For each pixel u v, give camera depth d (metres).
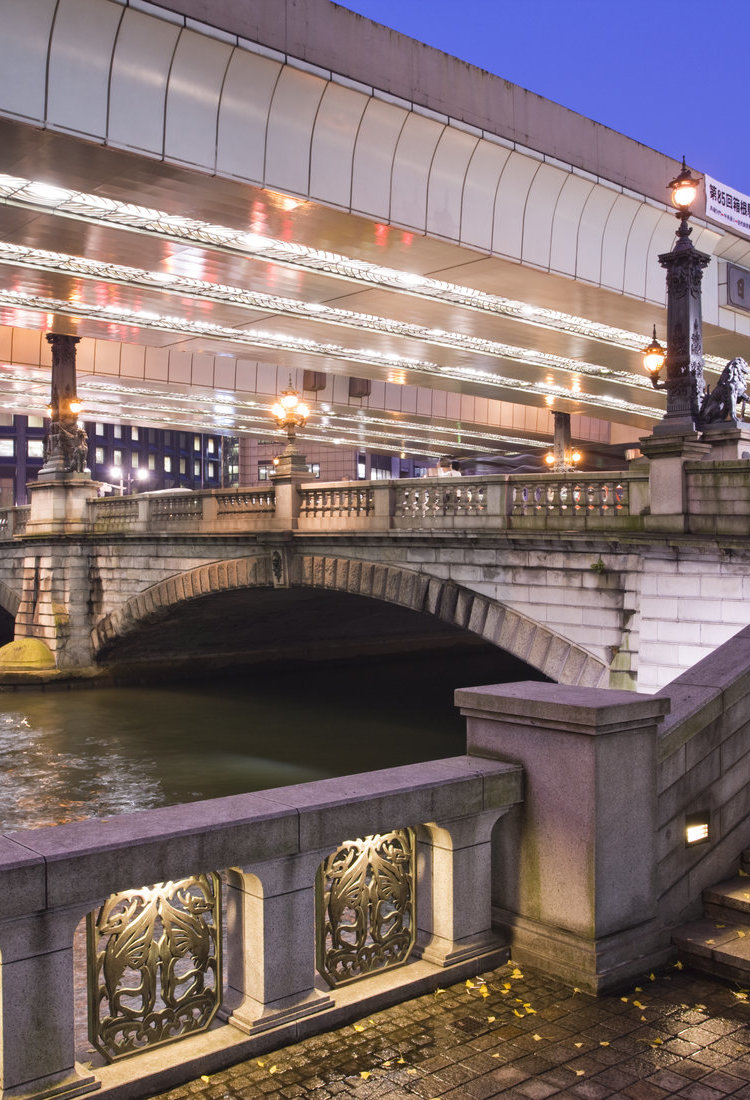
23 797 23.16
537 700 6.15
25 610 41.31
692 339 17.22
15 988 4.37
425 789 5.78
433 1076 4.91
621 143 29.19
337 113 22.89
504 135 25.75
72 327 38.31
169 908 5.01
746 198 33.75
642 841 6.18
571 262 29.33
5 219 24.92
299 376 54.97
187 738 29.62
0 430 109.62
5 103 18.58
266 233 25.59
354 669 45.78
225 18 20.30
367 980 5.75
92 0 18.55
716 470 16.72
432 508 23.17
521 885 6.29
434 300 32.66
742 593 16.44
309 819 5.25
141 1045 4.93
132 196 22.95
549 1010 5.60
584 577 19.34
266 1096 4.73
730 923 6.48
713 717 6.75
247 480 94.44
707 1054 5.12
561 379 48.94
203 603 34.62
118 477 122.50
